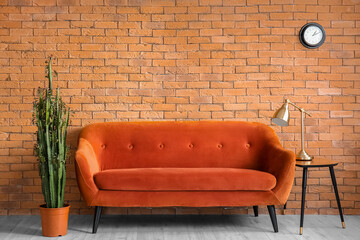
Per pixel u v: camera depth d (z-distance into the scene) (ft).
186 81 12.98
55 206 10.44
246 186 10.40
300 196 12.93
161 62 12.96
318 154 12.99
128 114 12.94
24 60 12.79
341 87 13.01
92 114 12.90
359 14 12.96
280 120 11.55
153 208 12.78
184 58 12.99
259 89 13.00
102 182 10.30
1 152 12.76
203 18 12.98
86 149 11.02
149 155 12.10
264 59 12.99
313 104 13.01
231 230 10.95
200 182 10.36
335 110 13.01
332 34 13.00
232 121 12.56
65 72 12.86
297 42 12.99
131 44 12.93
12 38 12.77
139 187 10.32
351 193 12.96
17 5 12.77
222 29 13.00
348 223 11.82
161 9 12.95
